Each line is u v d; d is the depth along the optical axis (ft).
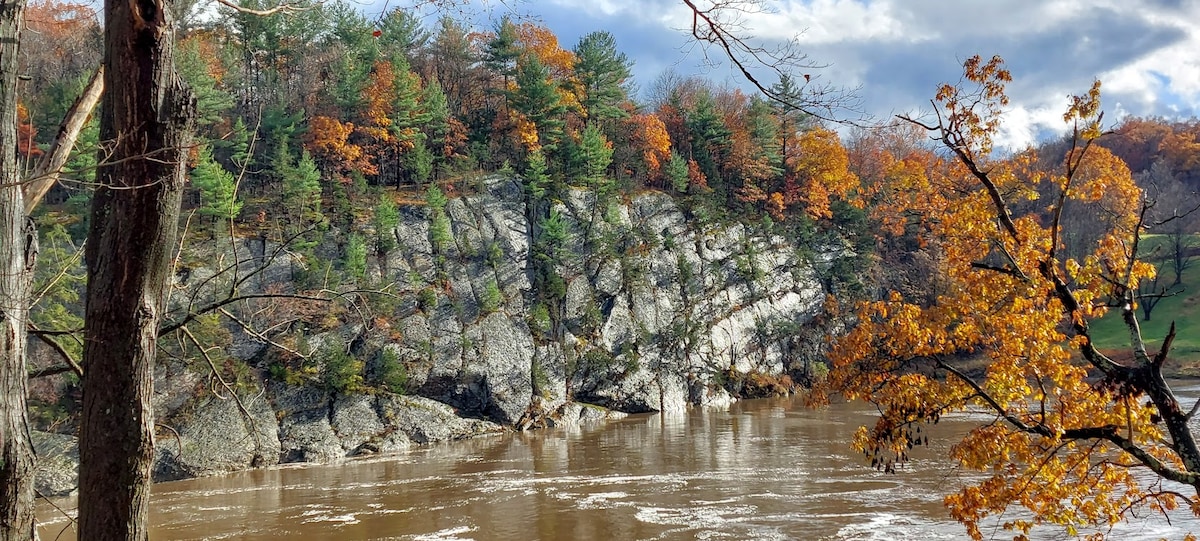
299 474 123.65
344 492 107.45
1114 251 35.63
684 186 236.63
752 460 120.98
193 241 141.18
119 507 16.42
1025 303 35.65
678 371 207.51
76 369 18.84
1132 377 32.58
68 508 94.94
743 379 220.64
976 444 35.42
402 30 231.91
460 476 117.19
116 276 16.66
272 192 179.93
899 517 84.28
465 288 187.93
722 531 82.02
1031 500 36.37
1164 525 74.08
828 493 96.68
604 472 116.47
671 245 228.02
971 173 38.55
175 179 17.15
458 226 197.77
